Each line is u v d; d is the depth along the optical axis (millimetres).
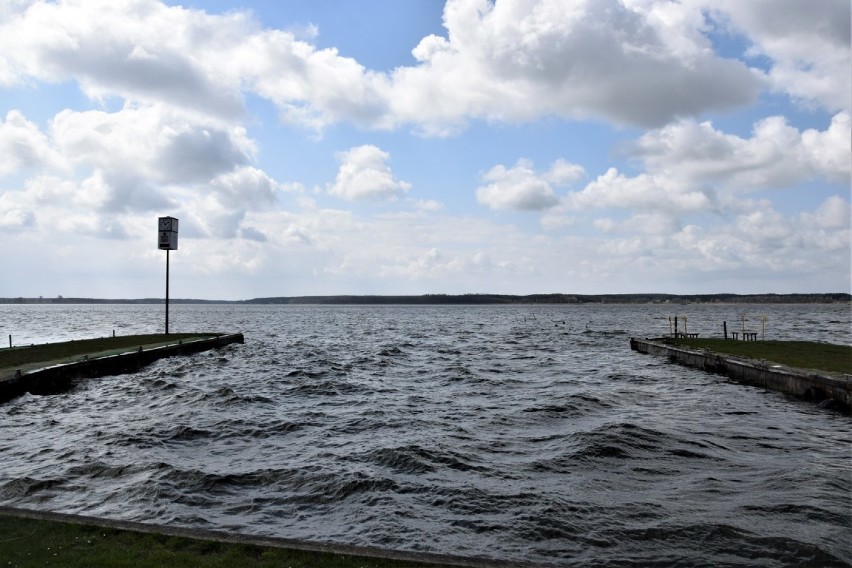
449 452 15102
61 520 7875
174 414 20438
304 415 20406
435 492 12047
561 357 42594
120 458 14422
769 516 10656
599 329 84438
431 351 48688
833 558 9000
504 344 56438
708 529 10047
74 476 13047
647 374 31500
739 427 18141
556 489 12250
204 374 31953
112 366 30875
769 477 13023
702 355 32188
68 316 160000
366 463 14156
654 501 11477
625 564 8859
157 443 16109
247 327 95500
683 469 13711
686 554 9180
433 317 150125
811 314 158125
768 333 66812
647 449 15336
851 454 15094
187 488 12219
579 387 27016
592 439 15953
